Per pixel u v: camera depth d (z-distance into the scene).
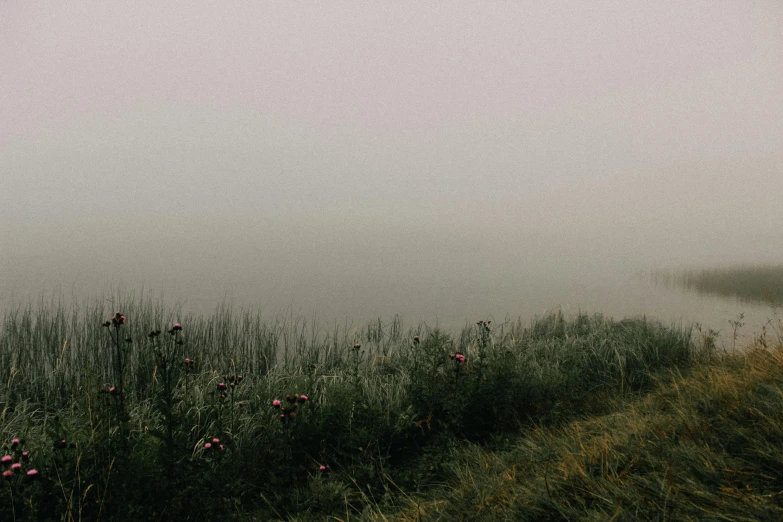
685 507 1.98
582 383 5.36
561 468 2.63
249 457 3.69
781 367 3.34
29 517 2.54
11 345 6.81
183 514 2.73
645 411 3.38
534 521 2.23
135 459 2.85
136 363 6.20
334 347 7.61
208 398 4.70
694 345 6.57
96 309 8.00
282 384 5.36
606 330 7.36
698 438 2.60
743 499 1.95
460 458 3.60
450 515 2.52
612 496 2.21
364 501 3.16
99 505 2.68
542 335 8.20
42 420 4.83
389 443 4.04
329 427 3.97
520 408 4.42
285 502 3.18
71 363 6.38
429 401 4.41
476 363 4.74
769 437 2.38
